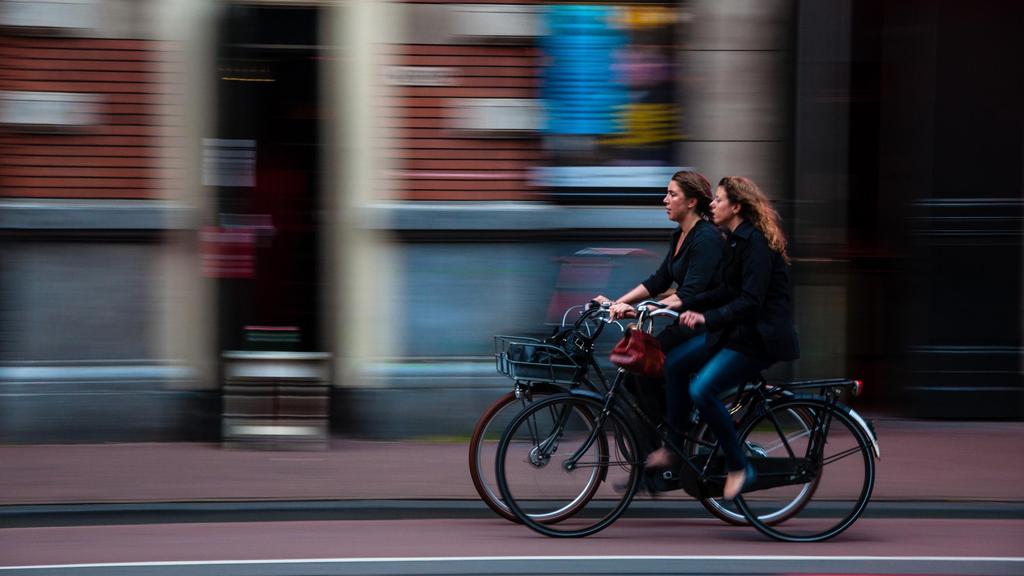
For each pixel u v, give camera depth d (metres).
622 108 17.84
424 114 17.55
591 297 17.88
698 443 13.07
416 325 17.77
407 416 17.70
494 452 13.36
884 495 14.79
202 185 17.28
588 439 13.23
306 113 17.45
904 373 18.98
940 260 18.62
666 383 13.02
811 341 18.59
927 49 18.31
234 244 17.38
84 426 17.17
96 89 16.97
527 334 17.83
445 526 13.59
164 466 15.76
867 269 19.09
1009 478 15.62
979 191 18.53
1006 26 18.28
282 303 17.66
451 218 17.53
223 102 17.27
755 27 17.84
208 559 11.98
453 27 17.42
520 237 17.72
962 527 13.82
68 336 17.14
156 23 16.97
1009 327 18.78
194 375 17.44
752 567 11.93
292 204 17.58
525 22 17.55
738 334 12.44
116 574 11.38
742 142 18.02
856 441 13.34
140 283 17.23
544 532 13.06
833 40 17.97
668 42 17.84
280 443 16.92
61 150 17.00
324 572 11.54
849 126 18.62
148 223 17.06
